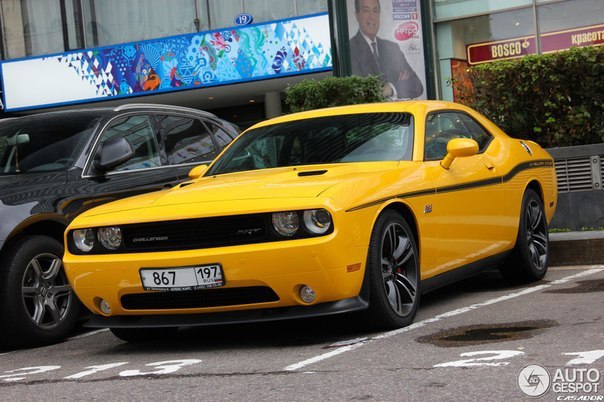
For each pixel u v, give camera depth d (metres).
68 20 25.53
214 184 6.33
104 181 7.70
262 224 5.58
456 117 7.62
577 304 6.53
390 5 18.81
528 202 8.09
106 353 6.33
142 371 5.34
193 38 22.44
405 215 6.33
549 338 5.23
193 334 6.81
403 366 4.78
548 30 18.48
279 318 5.63
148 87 23.03
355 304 5.67
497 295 7.52
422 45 18.95
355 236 5.63
